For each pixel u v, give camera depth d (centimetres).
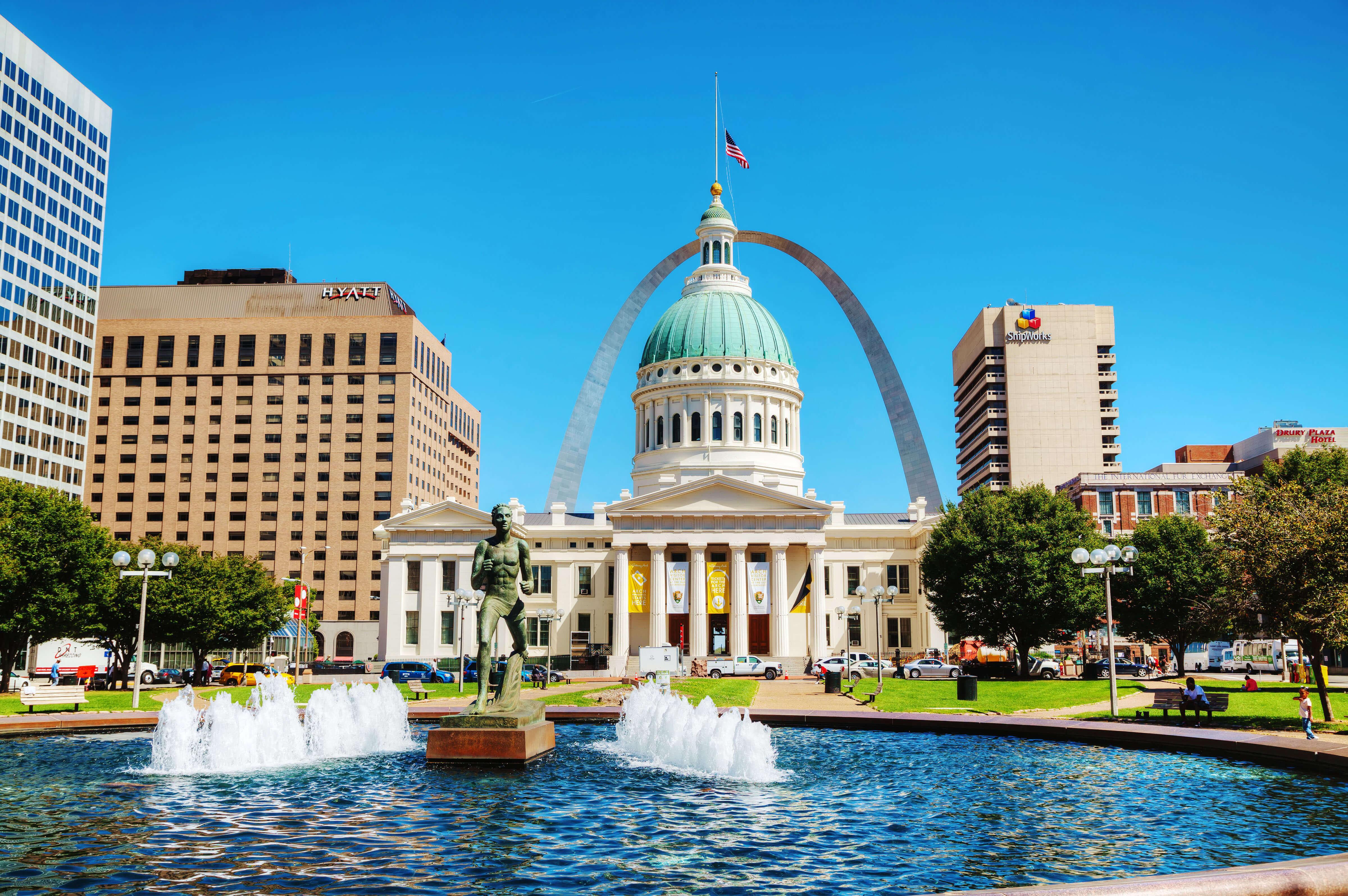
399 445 16062
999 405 19300
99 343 16412
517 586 3334
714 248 13400
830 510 10106
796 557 10431
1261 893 1152
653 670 8394
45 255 12100
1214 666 10719
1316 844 2038
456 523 10525
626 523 10219
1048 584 7606
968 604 8100
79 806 2377
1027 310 19262
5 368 11381
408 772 2889
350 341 16338
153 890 1667
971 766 3103
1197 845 2034
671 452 12012
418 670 7775
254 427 16188
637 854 1923
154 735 3056
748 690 6297
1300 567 4269
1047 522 8025
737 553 10144
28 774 2875
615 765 3058
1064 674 8538
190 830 2108
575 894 1653
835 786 2706
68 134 12562
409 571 10569
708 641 10475
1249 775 2938
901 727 4197
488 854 1908
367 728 3528
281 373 16288
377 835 2066
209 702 4656
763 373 12200
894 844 2028
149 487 16075
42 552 6719
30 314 11819
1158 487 11644
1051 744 3688
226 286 17125
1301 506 4603
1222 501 4859
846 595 10875
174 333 16425
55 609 6694
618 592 10088
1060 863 1877
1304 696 3666
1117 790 2667
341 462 16038
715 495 10219
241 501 16012
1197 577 7625
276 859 1866
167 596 7956
